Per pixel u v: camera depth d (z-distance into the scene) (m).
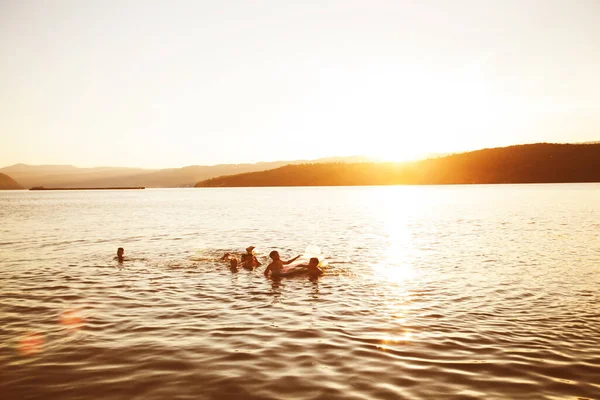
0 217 45.22
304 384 6.18
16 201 105.44
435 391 5.97
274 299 11.10
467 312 9.83
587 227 28.16
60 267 15.79
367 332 8.49
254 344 7.84
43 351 7.52
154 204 79.69
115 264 16.44
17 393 5.94
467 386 6.13
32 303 10.73
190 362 7.02
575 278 13.33
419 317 9.46
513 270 14.74
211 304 10.65
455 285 12.55
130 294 11.67
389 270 14.98
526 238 23.30
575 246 20.12
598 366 6.84
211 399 5.73
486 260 16.83
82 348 7.66
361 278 13.69
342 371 6.64
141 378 6.41
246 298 11.22
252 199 95.31
